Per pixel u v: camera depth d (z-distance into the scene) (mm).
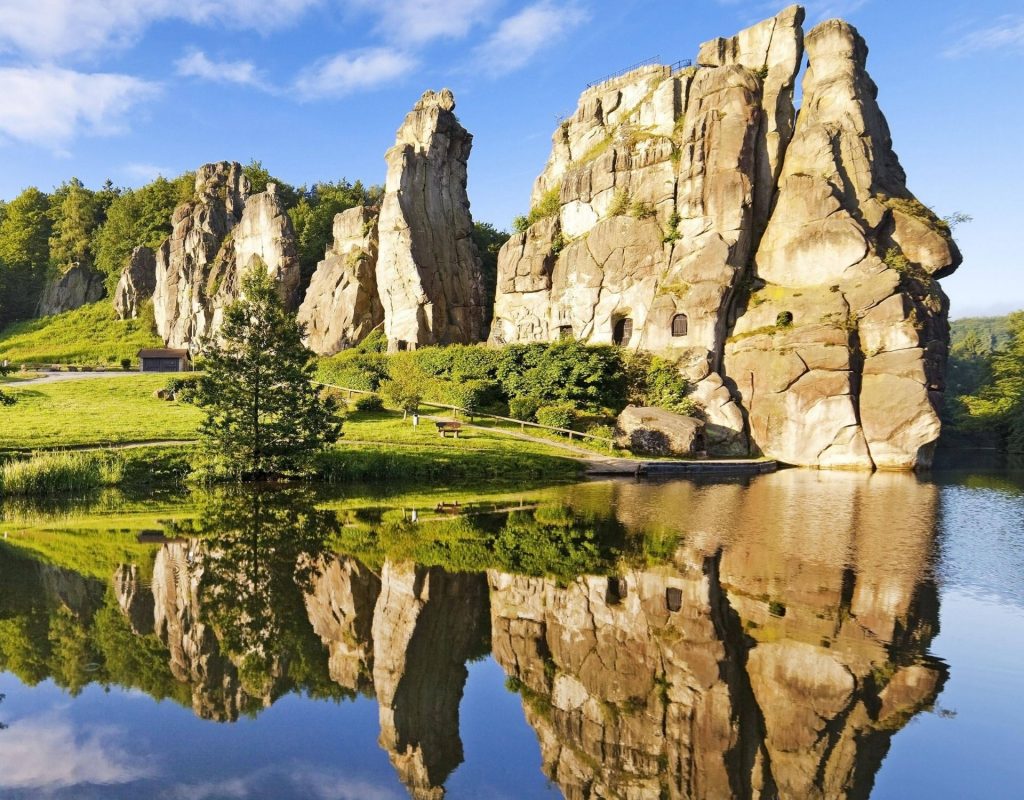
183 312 87625
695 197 56531
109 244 109625
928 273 51250
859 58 57938
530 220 75000
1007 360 73375
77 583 14906
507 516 24203
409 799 7223
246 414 34406
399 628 12562
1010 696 9711
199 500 27688
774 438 49250
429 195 72000
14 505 26250
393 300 69750
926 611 13367
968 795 7277
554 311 63562
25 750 8148
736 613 13297
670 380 52250
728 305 54094
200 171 96562
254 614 13125
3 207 131125
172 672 10508
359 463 35875
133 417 44594
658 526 22312
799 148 55719
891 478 39594
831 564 17062
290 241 81938
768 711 9359
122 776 7617
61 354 86812
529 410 49500
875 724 9000
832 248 51312
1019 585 15203
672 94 62719
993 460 54594
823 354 47688
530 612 13430
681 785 7590
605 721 9117
